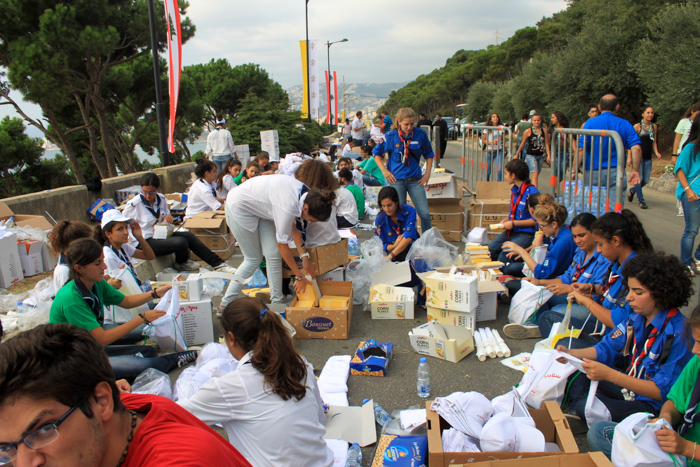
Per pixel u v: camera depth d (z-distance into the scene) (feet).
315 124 98.68
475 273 15.15
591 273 12.08
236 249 23.80
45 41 44.29
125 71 56.44
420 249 16.87
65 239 13.01
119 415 3.70
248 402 6.53
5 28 46.29
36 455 3.26
